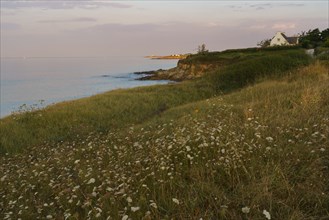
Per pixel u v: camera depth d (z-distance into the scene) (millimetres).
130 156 6832
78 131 13117
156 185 4891
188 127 8000
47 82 85000
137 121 15172
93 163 6879
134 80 83312
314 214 3852
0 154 11188
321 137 5660
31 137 12703
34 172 6863
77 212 4562
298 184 4375
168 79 70500
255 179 4559
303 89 11477
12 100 48469
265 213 3539
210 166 5113
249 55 57750
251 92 14312
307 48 62219
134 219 4207
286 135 6250
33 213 5027
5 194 6348
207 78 28766
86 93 56125
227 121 7938
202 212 4117
